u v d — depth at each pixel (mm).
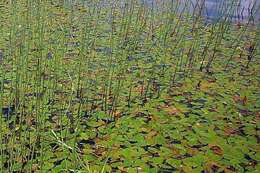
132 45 5879
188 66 5336
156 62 5379
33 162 3211
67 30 6230
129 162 3293
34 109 3977
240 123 3996
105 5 7742
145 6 7320
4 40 5617
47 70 4832
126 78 4828
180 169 3238
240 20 7508
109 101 4273
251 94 4637
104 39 6000
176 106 4270
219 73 5195
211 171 3232
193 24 6848
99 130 3738
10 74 4645
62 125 3758
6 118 3803
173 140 3648
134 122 3908
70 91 4387
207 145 3598
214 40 6406
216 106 4312
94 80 4699
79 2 7844
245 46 6242
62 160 3254
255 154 3484
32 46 5480
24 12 6461
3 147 3367
